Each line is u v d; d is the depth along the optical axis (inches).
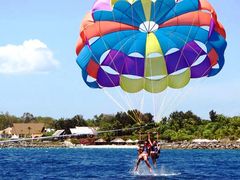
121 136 6417.3
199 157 3344.0
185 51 1360.7
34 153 4434.1
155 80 1395.2
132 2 1339.8
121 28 1360.7
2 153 4500.5
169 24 1362.0
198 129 6048.2
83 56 1341.0
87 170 1897.1
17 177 1647.4
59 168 2062.0
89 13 1365.7
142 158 1396.4
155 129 1328.7
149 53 1385.3
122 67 1376.7
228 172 1819.6
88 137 6934.1
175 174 1664.6
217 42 1336.1
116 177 1534.2
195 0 1337.4
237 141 5797.2
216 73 1384.1
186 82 1371.8
